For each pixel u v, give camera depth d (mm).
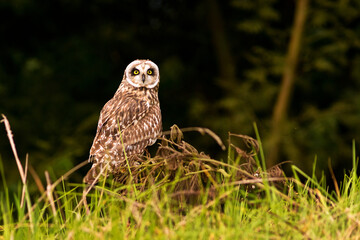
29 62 16125
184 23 18125
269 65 16844
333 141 15289
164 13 18094
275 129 15117
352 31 16203
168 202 4418
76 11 17375
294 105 17156
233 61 17391
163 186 4652
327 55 16297
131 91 7766
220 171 4781
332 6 15977
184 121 17344
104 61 17094
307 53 16250
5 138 16016
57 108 16516
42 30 17344
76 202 4742
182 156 4930
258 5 15891
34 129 16219
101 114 7523
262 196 5062
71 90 17016
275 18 15766
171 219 4359
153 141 7559
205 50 18062
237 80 17406
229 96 16625
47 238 4434
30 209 4406
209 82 17984
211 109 16938
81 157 15391
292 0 17344
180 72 16719
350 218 4207
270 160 14727
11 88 16625
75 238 4215
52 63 16766
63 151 14898
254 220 4379
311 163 15102
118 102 7590
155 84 7836
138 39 17953
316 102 17141
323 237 4035
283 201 4793
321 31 16125
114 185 5320
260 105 16062
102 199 4812
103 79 17297
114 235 4012
